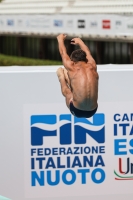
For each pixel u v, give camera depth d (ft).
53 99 67.05
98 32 201.05
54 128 67.46
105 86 67.36
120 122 67.92
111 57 213.46
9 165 67.51
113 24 193.98
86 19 205.57
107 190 68.44
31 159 67.56
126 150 68.28
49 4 236.43
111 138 68.03
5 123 67.15
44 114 67.31
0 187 67.56
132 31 188.14
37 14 230.48
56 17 220.23
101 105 67.56
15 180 67.62
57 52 239.09
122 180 68.44
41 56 246.47
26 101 67.05
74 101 65.72
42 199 68.03
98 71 67.10
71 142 67.72
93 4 212.84
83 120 67.46
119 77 67.31
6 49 286.66
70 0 225.97
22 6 251.39
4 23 254.88
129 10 196.24
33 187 67.82
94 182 68.28
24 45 269.03
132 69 67.46
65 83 66.69
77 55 65.16
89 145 67.82
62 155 67.77
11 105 67.00
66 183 68.08
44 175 67.82
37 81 66.85
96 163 68.13
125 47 206.49
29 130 67.36
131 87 67.56
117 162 68.33
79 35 209.36
